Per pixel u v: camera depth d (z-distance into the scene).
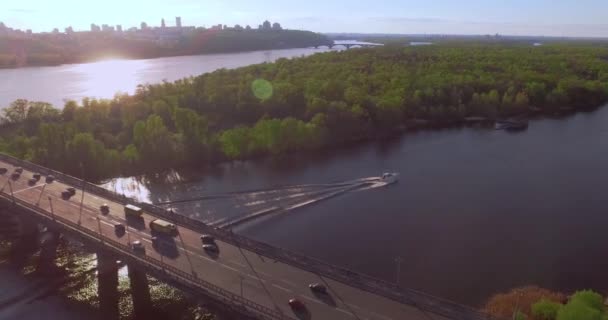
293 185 151.62
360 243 114.50
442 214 129.88
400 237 117.25
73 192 120.81
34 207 109.50
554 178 155.75
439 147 194.75
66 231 99.31
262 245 89.25
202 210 132.50
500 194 143.12
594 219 126.19
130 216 106.38
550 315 81.56
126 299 94.44
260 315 68.31
